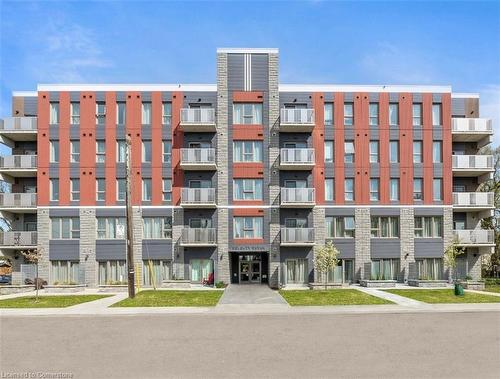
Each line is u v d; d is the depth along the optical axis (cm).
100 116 3506
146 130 3497
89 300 2464
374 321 1741
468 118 3662
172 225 3450
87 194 3453
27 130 3481
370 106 3600
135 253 3428
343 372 1007
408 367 1045
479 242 3522
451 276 3516
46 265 3403
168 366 1069
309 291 2917
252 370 1027
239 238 3466
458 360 1109
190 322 1745
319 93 3575
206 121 3394
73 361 1127
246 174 3500
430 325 1641
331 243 3177
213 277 3425
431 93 3616
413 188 3559
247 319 1816
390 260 3531
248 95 3541
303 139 3547
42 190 3441
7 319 1852
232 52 3569
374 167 3553
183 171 3494
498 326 1617
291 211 3506
